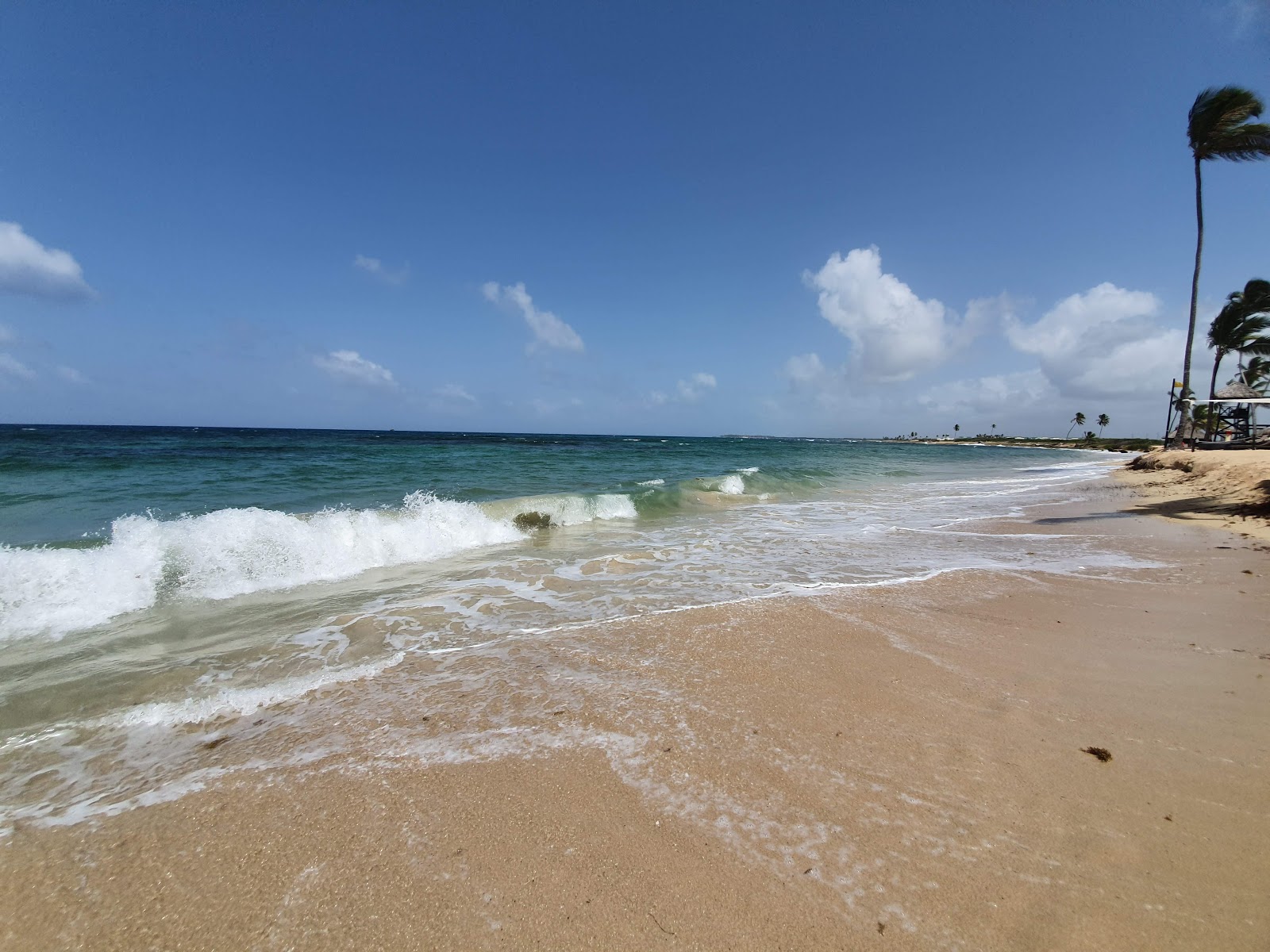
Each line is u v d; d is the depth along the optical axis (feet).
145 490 35.14
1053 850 5.91
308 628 13.53
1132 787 6.97
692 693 9.81
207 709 9.36
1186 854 5.80
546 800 6.90
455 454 82.84
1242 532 24.91
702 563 20.47
